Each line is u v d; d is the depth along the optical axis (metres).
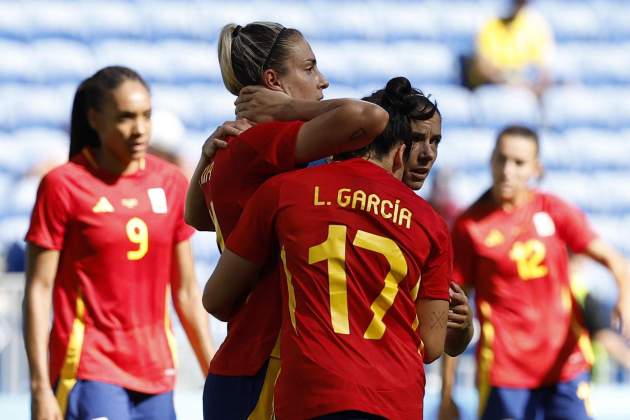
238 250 13.05
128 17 59.69
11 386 31.44
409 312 12.72
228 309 13.50
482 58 59.94
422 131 13.79
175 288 20.72
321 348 12.23
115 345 19.27
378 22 63.16
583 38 65.12
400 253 12.62
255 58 14.30
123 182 19.66
